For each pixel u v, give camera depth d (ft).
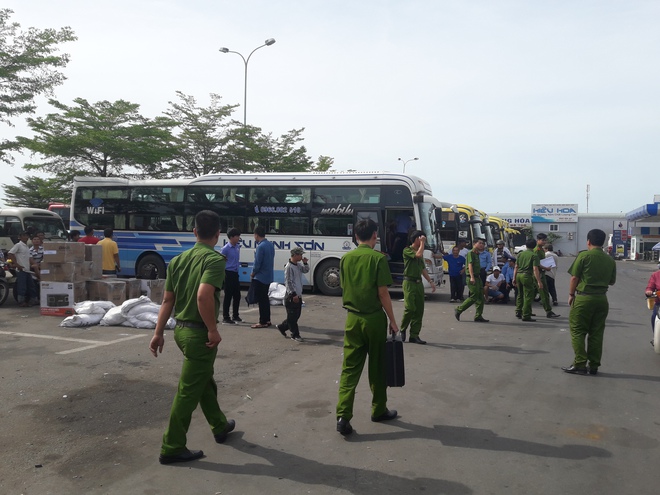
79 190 62.03
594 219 243.19
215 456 15.30
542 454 15.49
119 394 20.85
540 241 41.29
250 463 14.84
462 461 14.99
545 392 21.53
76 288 38.47
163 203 59.16
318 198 54.13
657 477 14.11
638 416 18.79
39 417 18.35
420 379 23.26
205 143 105.81
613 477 14.10
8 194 122.11
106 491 13.29
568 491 13.33
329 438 16.61
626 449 15.90
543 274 41.52
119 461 14.98
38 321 35.83
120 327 34.14
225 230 56.65
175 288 15.33
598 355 24.29
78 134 92.79
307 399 20.45
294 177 55.11
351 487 13.48
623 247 212.84
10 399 20.16
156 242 59.11
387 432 17.12
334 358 27.09
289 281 31.27
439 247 56.24
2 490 13.30
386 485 13.60
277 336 32.60
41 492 13.23
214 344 14.69
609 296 63.05
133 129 96.12
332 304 46.85
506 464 14.83
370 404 19.97
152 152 96.37
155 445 16.10
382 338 17.37
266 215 55.42
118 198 60.64
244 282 58.85
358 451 15.64
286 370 24.72
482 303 39.37
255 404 19.86
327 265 53.47
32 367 24.56
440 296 56.85
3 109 72.08
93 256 40.40
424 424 17.83
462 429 17.40
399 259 51.62
